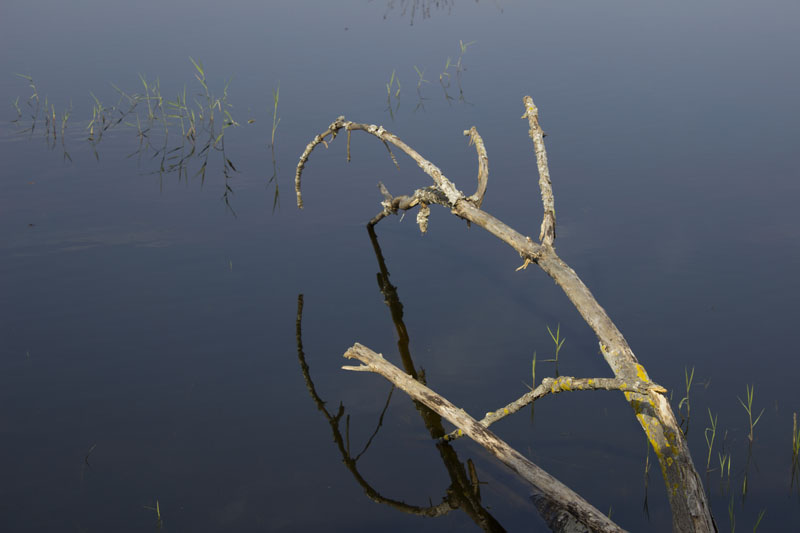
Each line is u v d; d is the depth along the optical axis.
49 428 4.66
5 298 6.08
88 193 8.20
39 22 14.81
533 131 5.41
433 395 4.73
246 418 4.83
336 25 14.98
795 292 6.00
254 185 8.53
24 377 5.13
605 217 7.43
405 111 10.47
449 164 8.76
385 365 5.07
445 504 4.13
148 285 6.39
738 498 4.05
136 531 3.89
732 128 9.50
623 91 11.02
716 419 4.64
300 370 5.35
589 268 6.49
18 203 7.87
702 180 8.14
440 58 12.85
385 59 12.77
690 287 6.14
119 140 9.70
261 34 14.23
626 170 8.47
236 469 4.38
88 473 4.29
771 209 7.43
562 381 3.96
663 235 7.02
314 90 11.30
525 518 4.00
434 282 6.55
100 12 15.84
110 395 5.00
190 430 4.70
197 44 13.48
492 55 12.98
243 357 5.46
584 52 13.04
